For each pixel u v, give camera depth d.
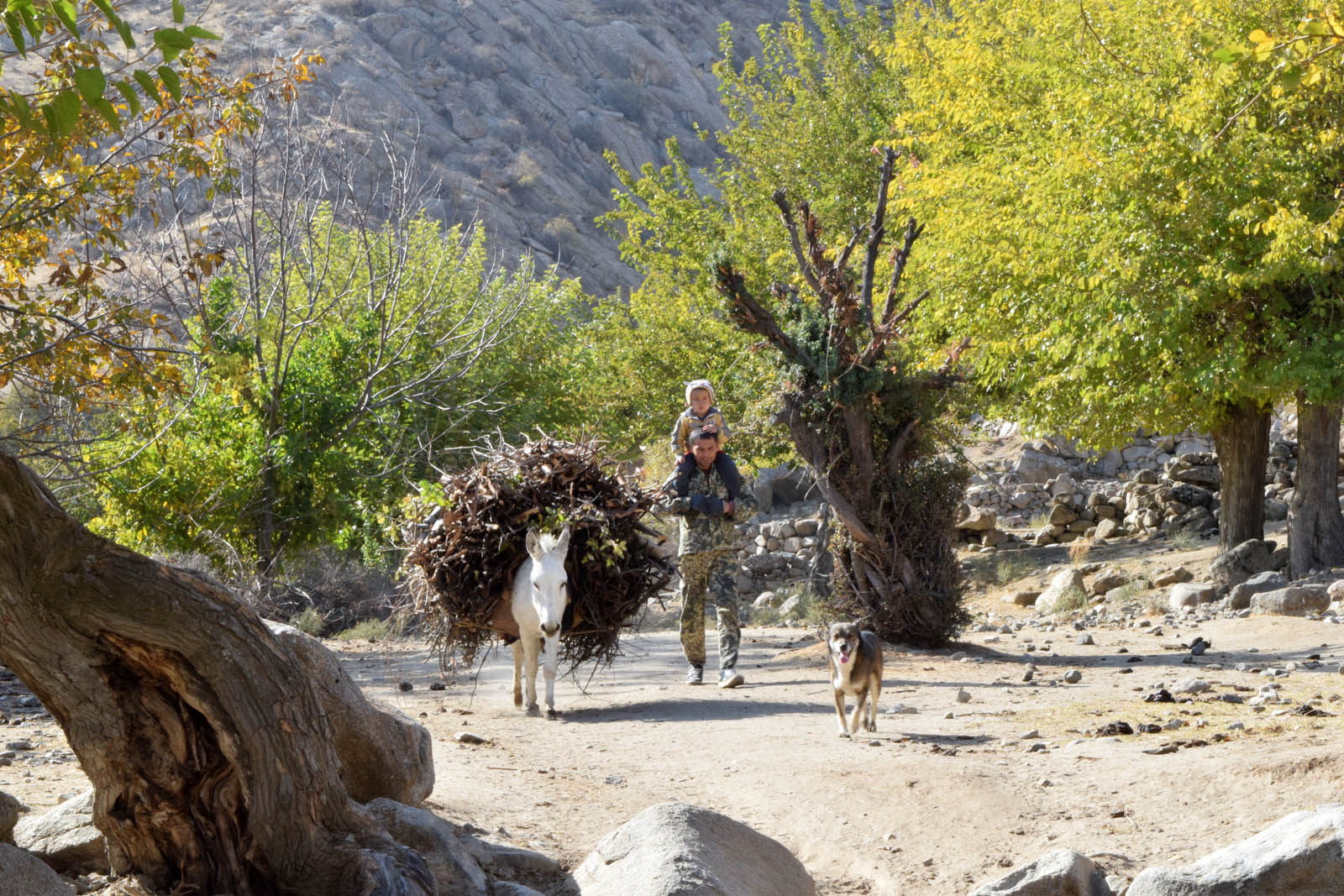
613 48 131.38
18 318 11.21
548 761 8.96
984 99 23.55
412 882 4.85
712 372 33.28
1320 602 17.64
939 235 23.16
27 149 10.38
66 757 8.42
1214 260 18.94
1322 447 21.09
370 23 115.44
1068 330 21.20
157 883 4.80
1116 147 19.73
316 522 23.88
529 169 106.00
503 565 11.43
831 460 15.66
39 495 4.26
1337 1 8.30
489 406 30.33
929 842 6.58
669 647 19.03
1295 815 5.24
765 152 37.34
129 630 4.34
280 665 4.65
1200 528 28.92
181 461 21.88
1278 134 18.89
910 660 14.63
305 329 25.19
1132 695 10.92
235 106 12.30
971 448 38.62
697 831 5.59
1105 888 5.39
